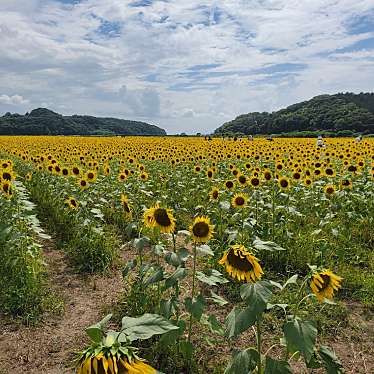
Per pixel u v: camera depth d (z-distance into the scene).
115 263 7.62
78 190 10.87
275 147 27.98
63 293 6.44
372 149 23.64
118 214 10.41
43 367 4.55
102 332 2.03
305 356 2.74
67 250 8.36
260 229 7.70
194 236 4.39
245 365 2.94
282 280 6.81
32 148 31.16
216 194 8.92
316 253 7.32
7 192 7.72
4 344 4.97
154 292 5.64
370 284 6.48
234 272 3.17
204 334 4.98
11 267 6.43
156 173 15.52
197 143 36.03
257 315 2.87
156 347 4.59
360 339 5.14
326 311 5.71
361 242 8.59
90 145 35.84
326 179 13.44
